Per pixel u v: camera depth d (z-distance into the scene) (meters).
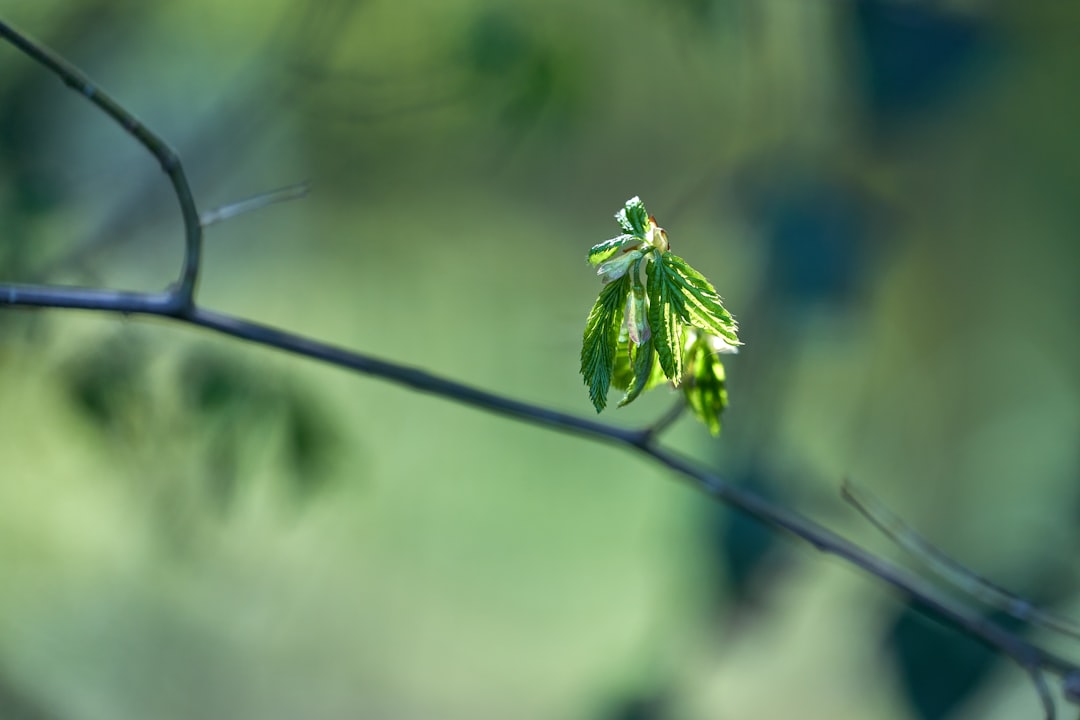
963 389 2.21
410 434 3.99
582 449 4.34
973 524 2.01
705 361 1.19
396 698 3.35
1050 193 2.10
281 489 2.00
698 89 2.29
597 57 2.30
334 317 3.16
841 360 1.92
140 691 2.72
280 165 2.53
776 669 2.61
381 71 2.29
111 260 2.19
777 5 1.88
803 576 1.88
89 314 1.79
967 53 1.76
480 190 2.68
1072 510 1.90
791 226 1.76
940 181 2.03
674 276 1.12
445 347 3.21
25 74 2.21
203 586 2.96
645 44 2.31
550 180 2.65
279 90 2.29
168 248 2.32
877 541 2.11
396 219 2.80
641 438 1.28
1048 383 2.24
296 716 3.06
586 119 2.38
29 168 2.07
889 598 1.70
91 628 2.76
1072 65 1.92
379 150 2.53
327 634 3.34
